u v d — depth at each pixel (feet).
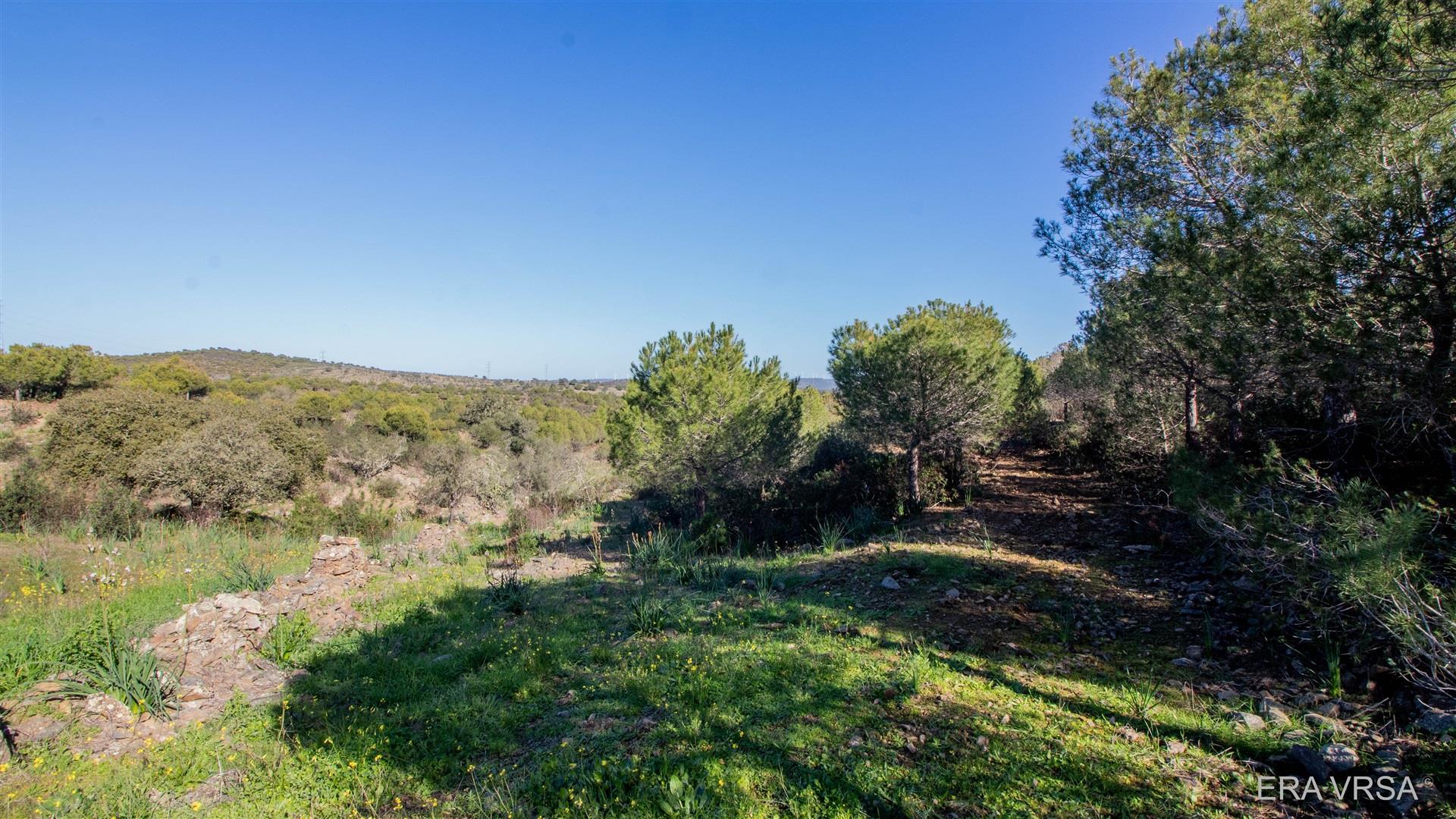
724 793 11.68
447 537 53.31
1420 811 9.53
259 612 23.00
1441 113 14.64
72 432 62.75
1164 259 20.67
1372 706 12.54
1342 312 15.38
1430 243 13.76
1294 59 21.38
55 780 13.47
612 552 45.93
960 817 10.61
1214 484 19.22
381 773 13.70
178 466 56.85
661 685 17.13
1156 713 13.71
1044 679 15.90
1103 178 27.17
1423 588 12.19
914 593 24.54
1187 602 20.07
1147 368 31.81
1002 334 58.49
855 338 56.90
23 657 18.92
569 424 142.20
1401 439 17.10
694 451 49.55
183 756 14.65
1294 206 15.83
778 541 46.21
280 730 15.89
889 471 50.78
